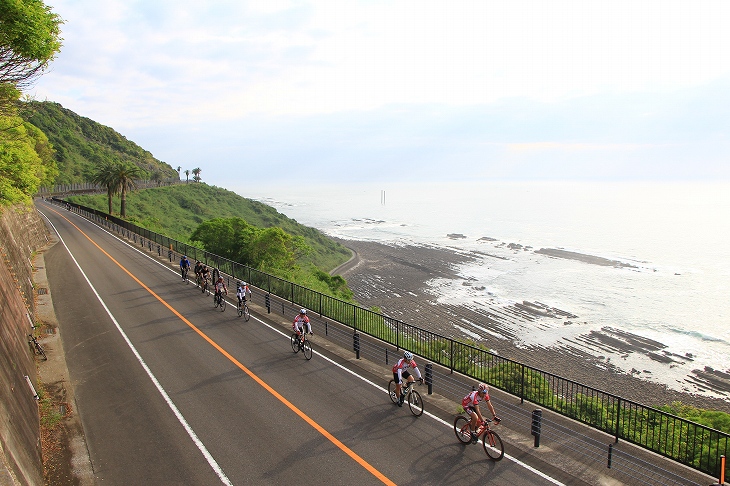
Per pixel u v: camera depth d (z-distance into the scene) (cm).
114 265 3294
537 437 993
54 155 11731
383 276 7931
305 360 1560
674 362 4303
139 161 15838
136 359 1555
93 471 934
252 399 1256
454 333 4966
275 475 910
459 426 1052
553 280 7800
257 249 4453
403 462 949
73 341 1728
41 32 1348
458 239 13162
